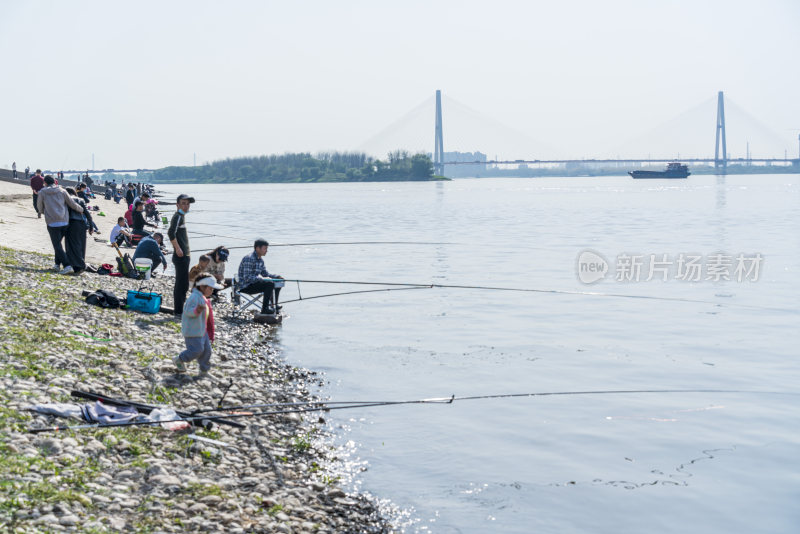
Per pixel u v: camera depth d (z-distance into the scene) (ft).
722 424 38.65
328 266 105.70
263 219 228.63
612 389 44.83
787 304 76.07
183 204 53.83
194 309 39.86
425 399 42.19
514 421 38.78
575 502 29.35
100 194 283.38
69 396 32.91
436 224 205.98
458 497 29.55
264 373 45.55
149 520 23.59
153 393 36.58
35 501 23.13
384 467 32.32
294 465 31.65
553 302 76.48
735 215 248.73
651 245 141.59
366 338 57.47
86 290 56.95
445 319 66.13
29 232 96.63
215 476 28.58
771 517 28.27
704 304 76.13
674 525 27.61
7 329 41.27
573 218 234.79
